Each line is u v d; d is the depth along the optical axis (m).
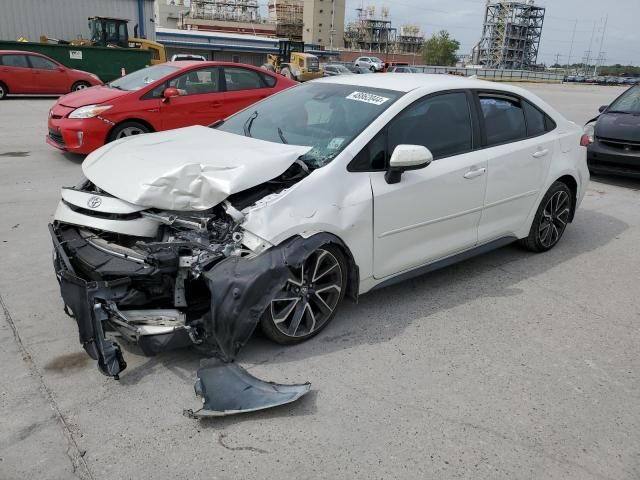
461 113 4.30
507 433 2.80
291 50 47.16
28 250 4.87
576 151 5.29
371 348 3.51
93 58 23.58
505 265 5.02
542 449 2.70
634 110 8.68
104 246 3.17
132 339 3.05
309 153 3.70
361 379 3.19
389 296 4.27
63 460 2.52
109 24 26.56
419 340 3.64
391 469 2.53
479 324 3.90
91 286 2.87
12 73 17.72
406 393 3.08
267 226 3.13
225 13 130.12
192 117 8.95
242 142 3.82
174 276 3.08
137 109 8.38
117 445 2.62
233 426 2.77
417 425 2.83
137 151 3.64
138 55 24.53
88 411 2.84
